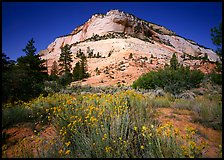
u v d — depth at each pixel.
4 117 4.95
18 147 3.46
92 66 56.72
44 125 4.95
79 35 124.88
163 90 11.70
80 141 3.36
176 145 2.96
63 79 26.55
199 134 4.05
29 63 23.64
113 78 36.72
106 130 3.39
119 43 81.25
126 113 4.16
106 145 3.10
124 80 35.00
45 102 6.43
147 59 54.84
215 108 5.14
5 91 6.56
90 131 3.60
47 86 14.72
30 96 8.23
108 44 83.19
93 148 3.10
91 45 86.50
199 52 120.25
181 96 9.47
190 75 12.74
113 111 4.36
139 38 104.12
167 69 13.77
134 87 15.61
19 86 7.43
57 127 4.28
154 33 122.38
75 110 4.61
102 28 111.25
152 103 6.60
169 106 6.62
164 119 4.92
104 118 3.83
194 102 6.68
